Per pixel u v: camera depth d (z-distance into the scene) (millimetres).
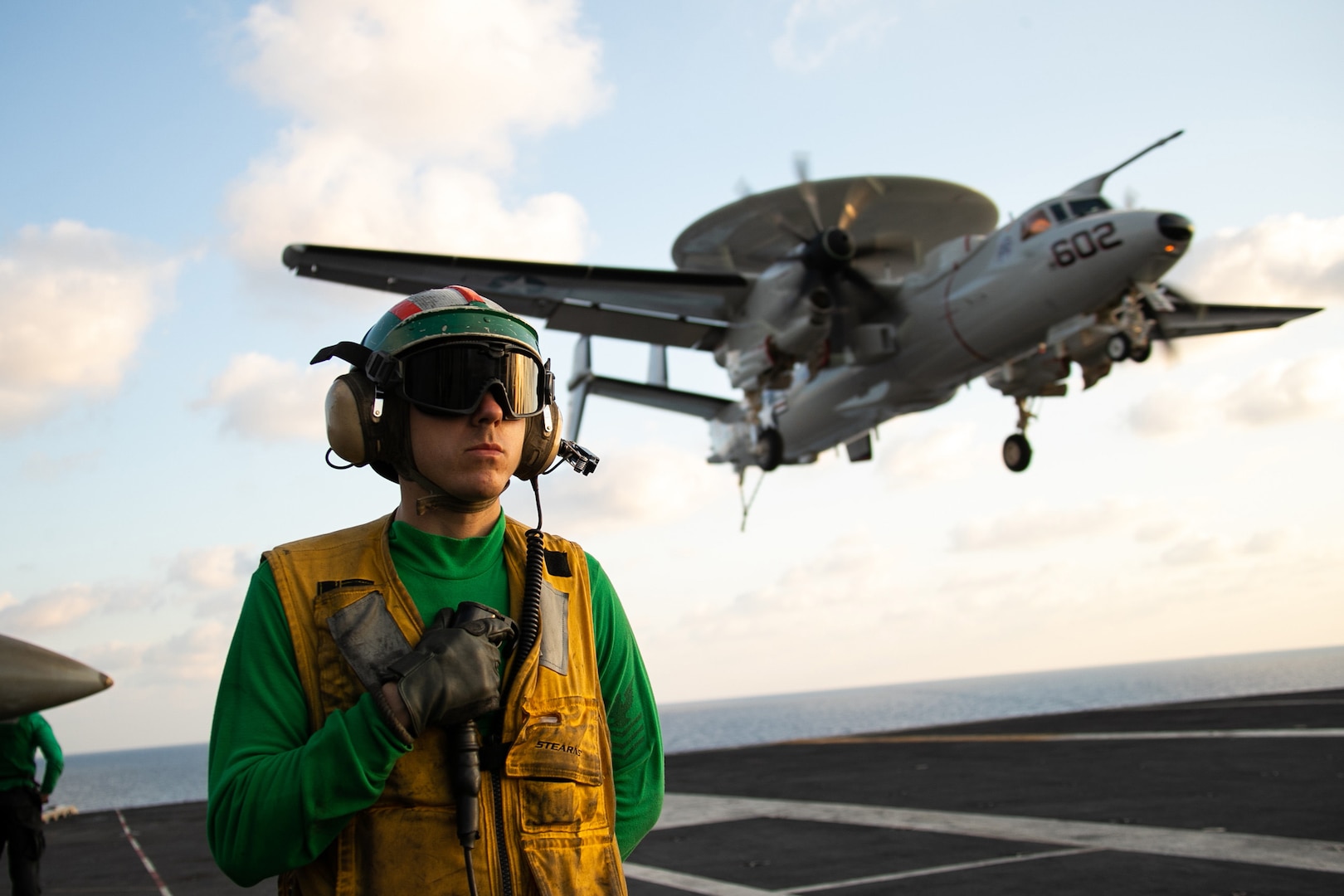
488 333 1503
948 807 8023
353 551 1553
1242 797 7180
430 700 1298
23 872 5441
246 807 1291
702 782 11570
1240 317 19734
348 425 1482
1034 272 14148
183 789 104062
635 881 6059
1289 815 6402
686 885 5812
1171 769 8898
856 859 6211
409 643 1423
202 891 6750
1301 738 9969
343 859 1357
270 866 1312
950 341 15727
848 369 18219
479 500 1534
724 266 19344
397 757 1301
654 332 18547
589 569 1741
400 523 1573
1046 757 10719
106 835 10609
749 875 5965
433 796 1379
